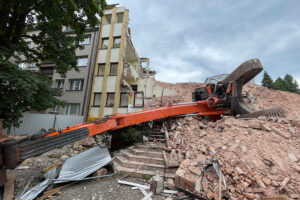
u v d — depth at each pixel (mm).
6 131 10531
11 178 3256
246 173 3244
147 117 5922
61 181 3686
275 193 2725
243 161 3572
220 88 7297
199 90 8609
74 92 13625
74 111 13328
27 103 6805
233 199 2834
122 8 14055
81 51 14562
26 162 5473
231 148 4129
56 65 9422
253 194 2822
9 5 6656
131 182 3977
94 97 13094
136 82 16344
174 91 17281
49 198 3178
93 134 3762
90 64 13945
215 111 7082
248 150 3898
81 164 4277
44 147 2352
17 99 6418
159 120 8320
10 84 5590
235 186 3117
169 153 5477
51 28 8008
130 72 14461
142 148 6051
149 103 14445
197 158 4203
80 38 9367
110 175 4211
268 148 3832
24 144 2090
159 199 3184
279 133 4312
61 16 7160
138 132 6945
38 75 7398
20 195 3092
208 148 4492
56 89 7859
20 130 10898
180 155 4906
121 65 12914
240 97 6691
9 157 1933
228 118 5844
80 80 14008
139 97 13320
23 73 5961
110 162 4750
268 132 4457
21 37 8398
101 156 4617
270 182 2928
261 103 11586
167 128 7688
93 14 8617
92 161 4430
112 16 14102
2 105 6051
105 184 3883
